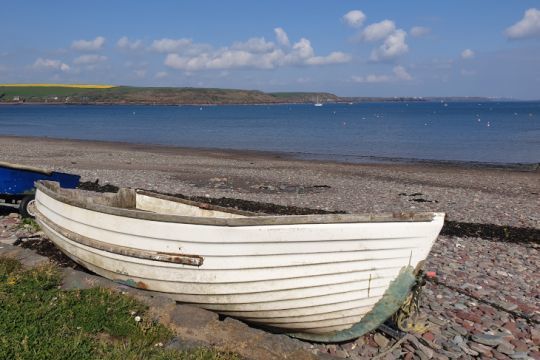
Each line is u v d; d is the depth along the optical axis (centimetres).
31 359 460
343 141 4766
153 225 601
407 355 588
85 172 2247
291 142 4662
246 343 525
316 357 516
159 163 2769
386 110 15812
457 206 1634
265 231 552
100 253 669
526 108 16988
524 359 586
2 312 541
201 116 10994
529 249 1127
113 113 12156
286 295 576
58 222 754
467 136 5294
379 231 548
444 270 934
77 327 530
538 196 1862
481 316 714
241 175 2300
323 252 554
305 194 1820
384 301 575
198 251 582
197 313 582
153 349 502
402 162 3070
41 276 661
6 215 1206
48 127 6781
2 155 2962
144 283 635
